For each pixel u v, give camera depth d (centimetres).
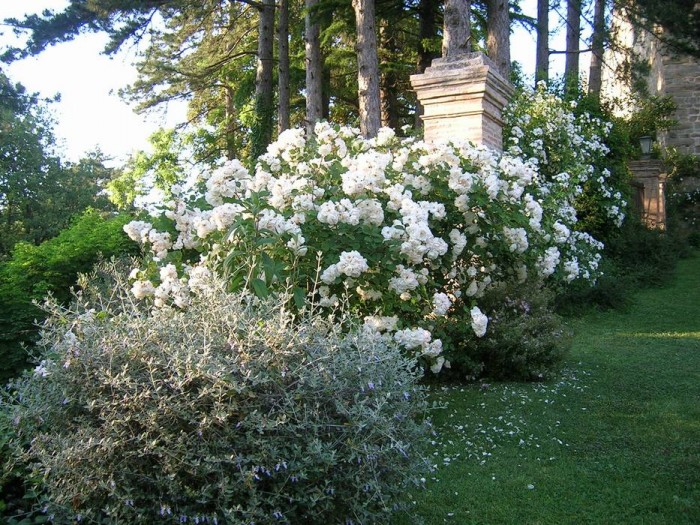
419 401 300
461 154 511
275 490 243
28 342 596
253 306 297
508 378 563
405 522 299
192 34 1773
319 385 256
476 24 1628
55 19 1261
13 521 255
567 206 864
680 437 412
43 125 2884
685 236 1489
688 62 2053
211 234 394
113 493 235
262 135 1589
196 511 241
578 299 945
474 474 358
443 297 430
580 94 1359
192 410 243
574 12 1803
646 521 304
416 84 750
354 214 393
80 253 649
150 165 2111
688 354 670
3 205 2711
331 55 1712
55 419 258
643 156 1563
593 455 387
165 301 382
